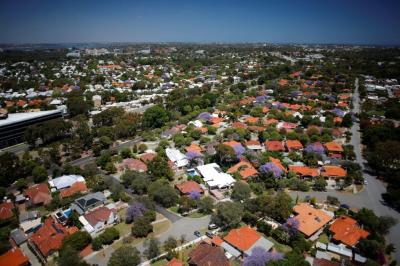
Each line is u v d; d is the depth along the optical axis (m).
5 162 102.50
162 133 148.25
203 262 59.19
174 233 73.62
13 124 141.12
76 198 88.94
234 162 113.44
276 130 139.38
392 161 104.94
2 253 67.25
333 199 86.19
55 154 117.75
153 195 87.62
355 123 162.12
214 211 83.31
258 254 60.81
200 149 123.06
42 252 65.56
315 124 152.88
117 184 93.94
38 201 87.44
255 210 80.38
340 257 64.25
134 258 60.56
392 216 81.38
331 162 111.38
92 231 74.19
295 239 67.56
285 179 96.50
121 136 149.25
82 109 187.00
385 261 63.84
